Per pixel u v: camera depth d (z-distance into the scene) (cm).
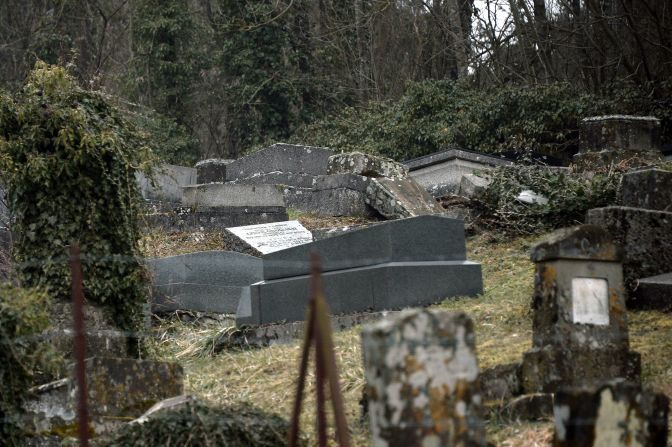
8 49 3981
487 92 3288
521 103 2927
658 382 984
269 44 3972
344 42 4156
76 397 1009
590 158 2136
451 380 658
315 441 943
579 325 974
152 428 914
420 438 646
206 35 4234
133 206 1371
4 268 1477
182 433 909
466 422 656
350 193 2177
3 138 1330
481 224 1908
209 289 1684
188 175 2748
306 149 2541
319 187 2247
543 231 1809
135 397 1032
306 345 675
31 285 1316
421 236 1391
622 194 1498
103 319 1320
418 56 3988
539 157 2842
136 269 1348
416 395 651
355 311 1377
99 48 3928
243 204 2227
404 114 3166
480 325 1253
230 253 1711
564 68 3816
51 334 1215
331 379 635
